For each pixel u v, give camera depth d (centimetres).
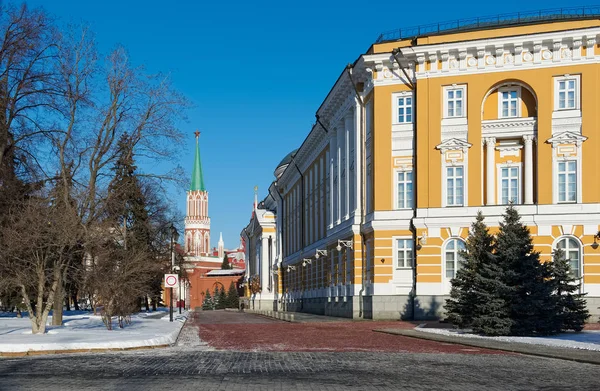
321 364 1786
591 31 3912
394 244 4244
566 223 3925
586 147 3934
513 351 2131
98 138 3631
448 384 1402
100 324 3675
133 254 3641
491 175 4103
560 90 4012
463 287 3114
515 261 2792
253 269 12106
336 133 5600
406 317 4169
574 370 1650
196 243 18238
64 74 3553
